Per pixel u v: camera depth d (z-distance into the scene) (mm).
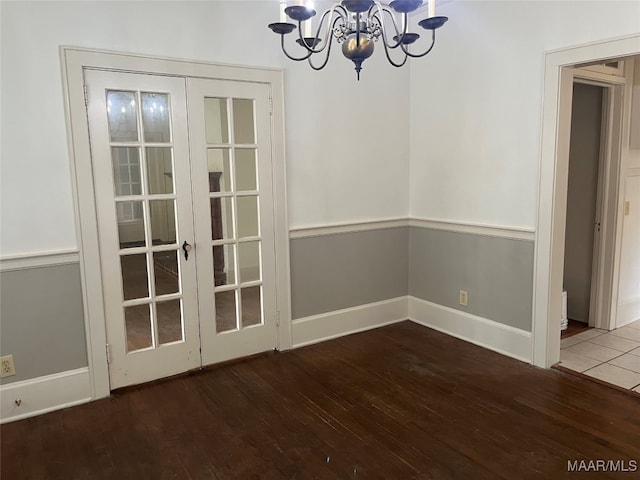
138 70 2812
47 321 2715
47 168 2627
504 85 3232
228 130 3170
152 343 3068
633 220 3879
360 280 3926
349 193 3760
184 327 3166
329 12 1895
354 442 2404
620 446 2324
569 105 2975
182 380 3100
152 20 2838
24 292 2637
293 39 3344
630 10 2562
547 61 2945
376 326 4059
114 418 2658
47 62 2570
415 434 2463
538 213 3104
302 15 1688
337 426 2549
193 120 3031
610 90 3602
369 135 3803
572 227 4020
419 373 3164
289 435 2475
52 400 2760
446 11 3570
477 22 3357
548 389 2900
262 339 3490
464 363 3307
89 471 2211
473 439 2410
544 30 2961
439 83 3703
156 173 2973
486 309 3551
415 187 4035
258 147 3287
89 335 2828
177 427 2561
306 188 3543
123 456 2318
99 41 2699
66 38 2607
